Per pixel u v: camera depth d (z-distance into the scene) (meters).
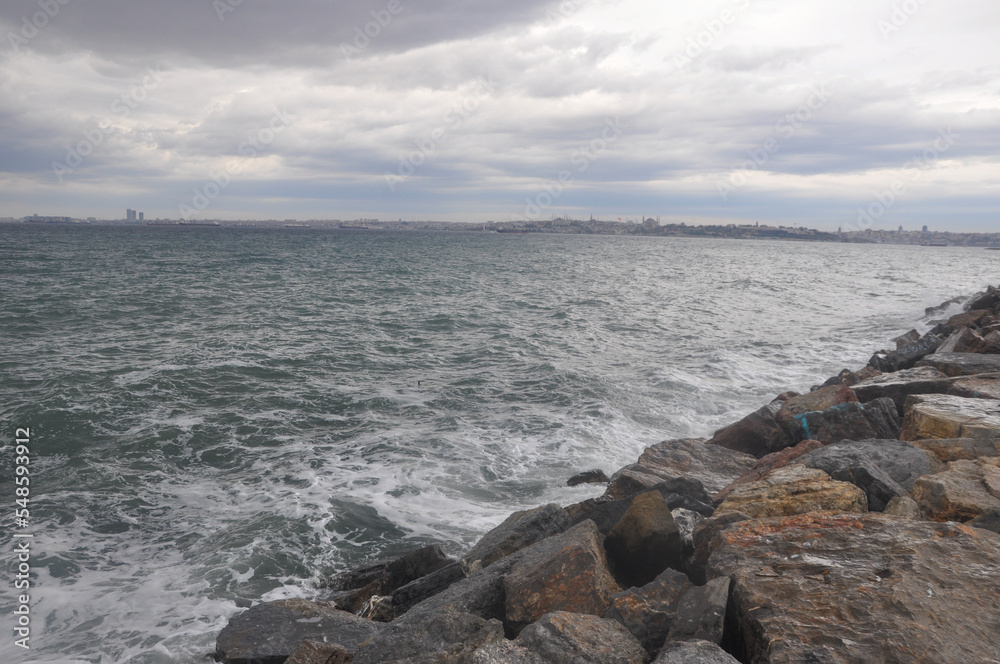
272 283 42.28
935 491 5.81
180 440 12.23
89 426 12.70
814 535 4.93
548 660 3.89
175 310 28.69
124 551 8.27
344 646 5.64
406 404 14.92
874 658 3.47
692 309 34.31
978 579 4.11
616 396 15.65
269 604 6.35
